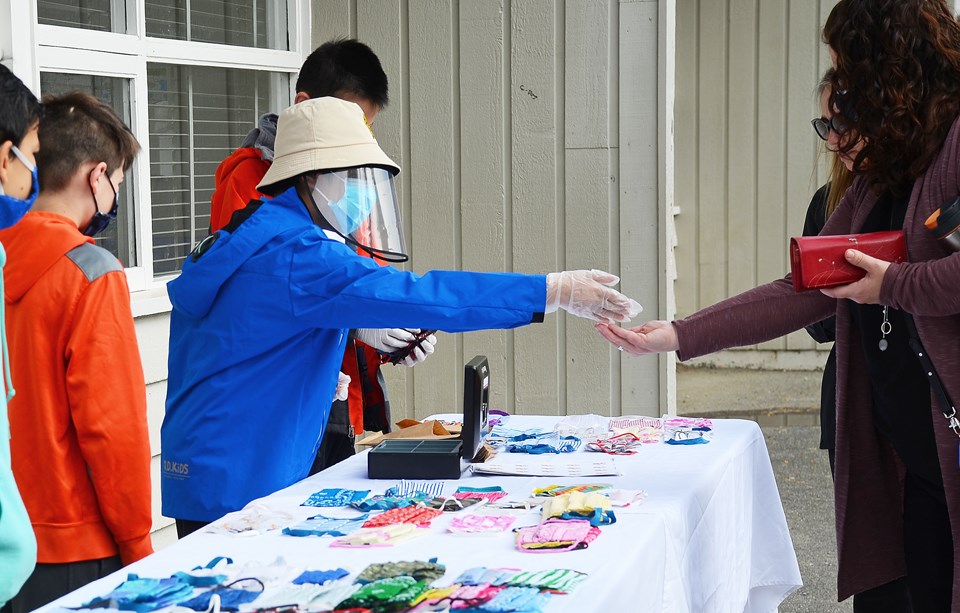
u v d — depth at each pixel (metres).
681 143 7.76
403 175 4.61
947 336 2.04
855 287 2.05
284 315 2.22
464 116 4.53
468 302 2.18
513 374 4.59
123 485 2.11
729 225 7.76
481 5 4.46
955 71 2.04
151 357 3.53
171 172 3.70
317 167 2.23
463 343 4.62
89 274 2.12
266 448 2.30
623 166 4.42
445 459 2.33
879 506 2.36
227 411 2.28
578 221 4.48
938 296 1.95
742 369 7.93
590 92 4.41
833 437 3.07
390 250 2.33
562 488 2.15
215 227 3.01
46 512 2.12
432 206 4.60
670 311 4.46
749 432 2.77
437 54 4.52
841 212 2.41
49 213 2.17
